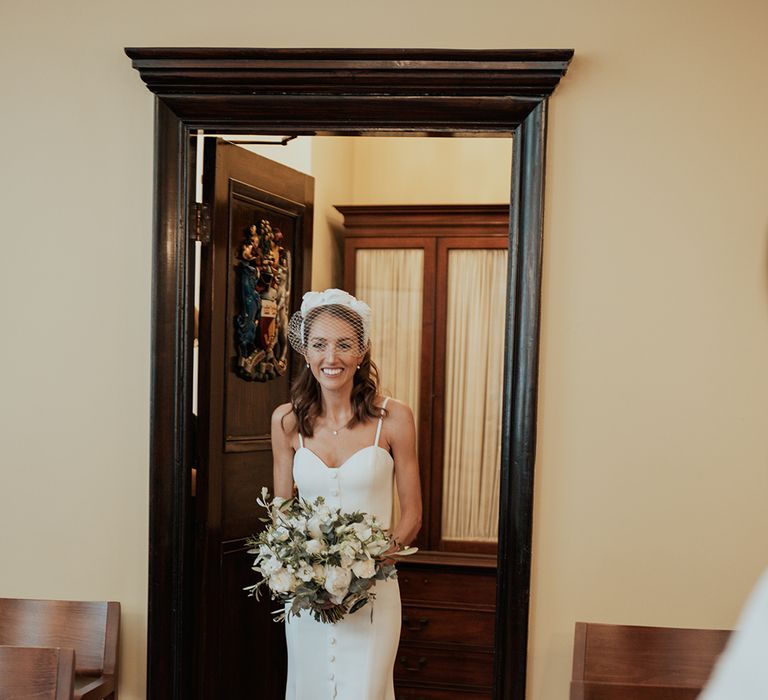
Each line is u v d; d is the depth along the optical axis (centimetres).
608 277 302
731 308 298
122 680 322
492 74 297
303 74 304
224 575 354
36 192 322
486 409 469
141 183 319
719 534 299
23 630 303
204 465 335
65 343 322
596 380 303
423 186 539
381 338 478
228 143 349
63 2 320
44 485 324
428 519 472
